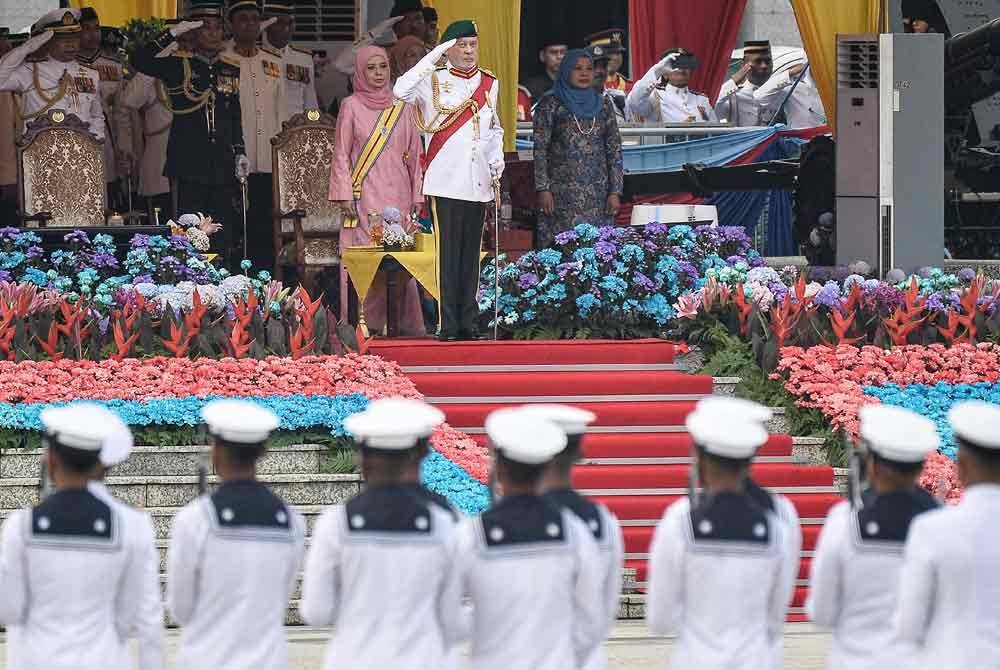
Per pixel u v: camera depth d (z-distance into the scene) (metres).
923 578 20.17
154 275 52.62
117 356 45.22
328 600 21.62
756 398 47.47
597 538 22.72
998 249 72.12
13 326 45.62
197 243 55.56
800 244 69.25
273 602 22.36
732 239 56.94
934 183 61.50
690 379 47.28
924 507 22.23
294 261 61.69
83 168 60.94
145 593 22.34
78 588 21.69
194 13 66.38
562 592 21.58
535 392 46.44
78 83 63.97
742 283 52.22
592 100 58.78
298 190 62.03
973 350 48.88
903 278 58.94
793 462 45.34
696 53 89.88
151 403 42.56
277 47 67.25
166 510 40.28
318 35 74.31
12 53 64.00
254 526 22.23
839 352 48.19
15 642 21.89
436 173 49.72
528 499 21.84
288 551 22.50
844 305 50.38
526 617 21.44
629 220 74.06
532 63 95.12
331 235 61.53
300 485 41.19
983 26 67.81
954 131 70.62
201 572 22.12
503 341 49.31
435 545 21.55
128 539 22.08
